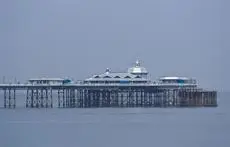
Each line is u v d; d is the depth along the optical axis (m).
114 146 194.62
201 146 195.50
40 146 194.25
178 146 195.00
